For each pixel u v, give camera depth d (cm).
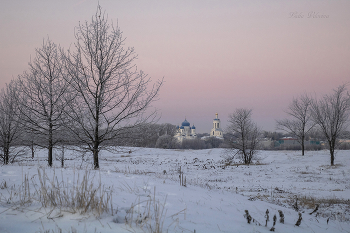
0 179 558
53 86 1523
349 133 3072
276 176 2270
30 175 638
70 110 1395
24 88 1507
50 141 1522
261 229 375
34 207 333
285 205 920
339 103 2866
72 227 267
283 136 13025
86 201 349
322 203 1013
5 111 1709
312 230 460
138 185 645
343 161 3014
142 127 1478
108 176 763
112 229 267
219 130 18262
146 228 283
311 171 2509
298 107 3969
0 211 308
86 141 1449
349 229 562
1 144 1775
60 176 657
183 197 571
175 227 299
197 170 2836
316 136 4291
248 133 3431
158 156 4606
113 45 1441
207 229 321
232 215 462
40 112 1513
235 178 2145
